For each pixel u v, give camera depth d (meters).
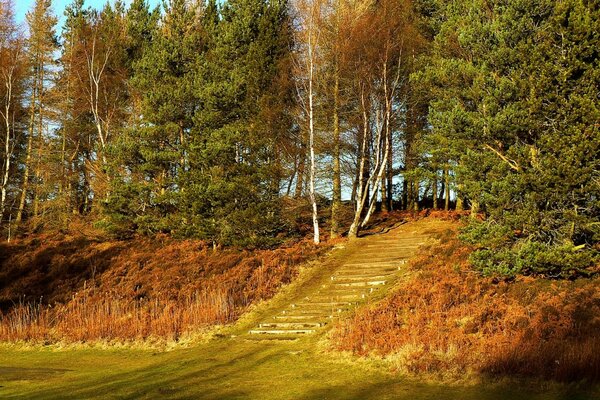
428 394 10.68
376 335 14.76
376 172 35.12
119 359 17.27
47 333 21.16
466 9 24.41
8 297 25.73
